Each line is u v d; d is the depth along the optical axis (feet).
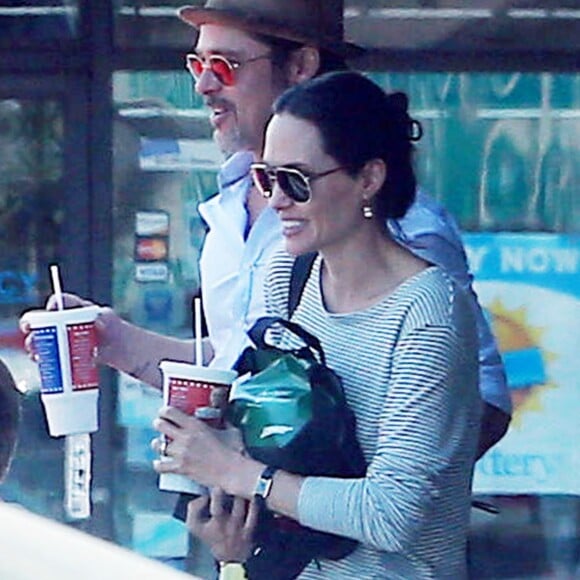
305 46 54.49
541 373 80.64
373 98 45.44
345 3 78.59
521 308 80.48
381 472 43.75
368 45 78.74
